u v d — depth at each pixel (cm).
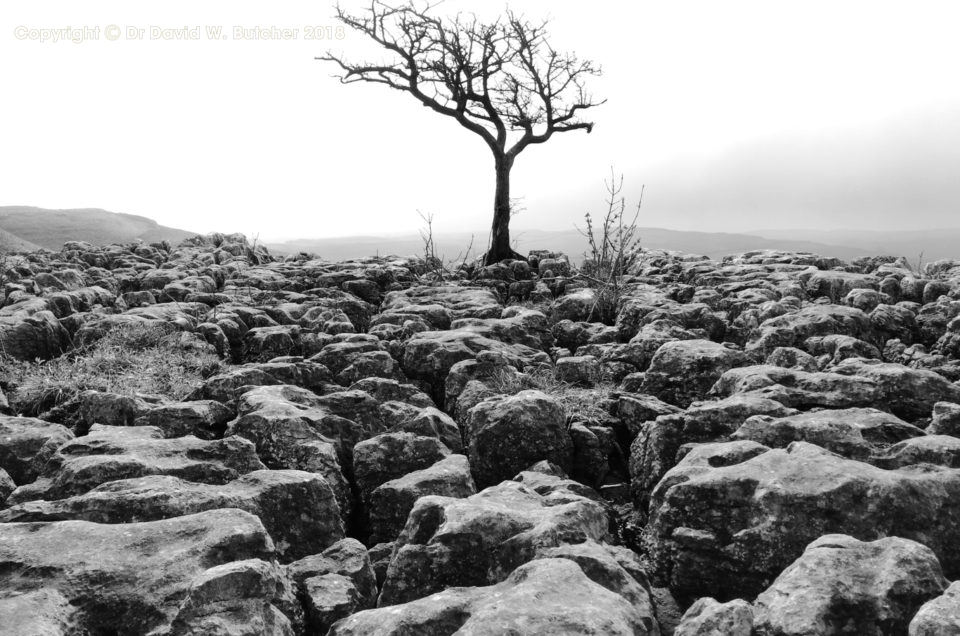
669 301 1351
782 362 924
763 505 471
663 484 541
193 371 988
